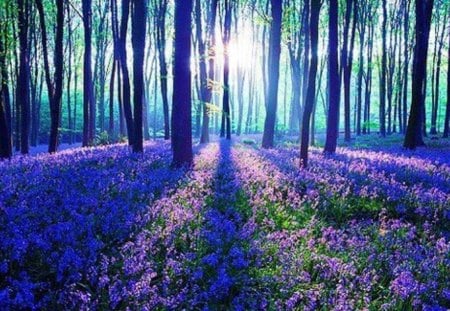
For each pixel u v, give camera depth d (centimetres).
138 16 1775
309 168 1395
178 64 1348
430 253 750
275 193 1074
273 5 2198
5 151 1820
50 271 585
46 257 607
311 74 1374
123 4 2109
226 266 640
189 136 1372
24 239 617
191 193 979
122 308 525
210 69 2816
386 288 637
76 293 518
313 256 685
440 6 4488
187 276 617
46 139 6775
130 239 711
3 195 881
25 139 2609
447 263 717
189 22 1348
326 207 1001
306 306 558
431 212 995
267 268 657
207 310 531
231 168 1329
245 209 918
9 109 2523
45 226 711
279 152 1967
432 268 683
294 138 3862
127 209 820
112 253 649
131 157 1594
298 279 616
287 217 902
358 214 1005
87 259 605
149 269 588
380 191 1123
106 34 4594
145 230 707
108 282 570
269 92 2272
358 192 1095
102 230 721
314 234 832
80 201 848
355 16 3297
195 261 650
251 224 804
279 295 591
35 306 504
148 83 5078
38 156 1773
